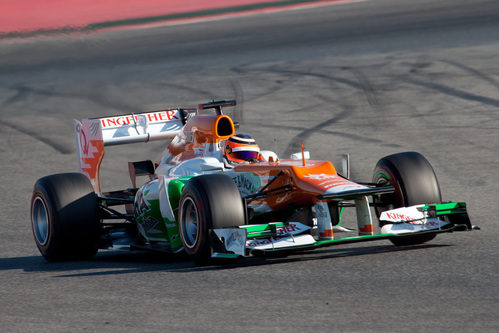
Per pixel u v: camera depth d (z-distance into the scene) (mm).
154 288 20953
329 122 62375
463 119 59312
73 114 78500
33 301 20469
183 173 27219
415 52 99188
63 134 67438
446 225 24031
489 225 29141
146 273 23391
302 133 58625
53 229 27203
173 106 77625
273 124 63156
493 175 41562
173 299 19516
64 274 24516
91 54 127188
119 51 129750
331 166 25047
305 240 22297
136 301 19594
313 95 75750
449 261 22094
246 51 120250
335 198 22578
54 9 138000
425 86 75062
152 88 91125
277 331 16266
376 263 22344
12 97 92312
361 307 17719
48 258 27922
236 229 22281
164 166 29688
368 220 23281
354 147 52281
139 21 180250
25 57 125625
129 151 58031
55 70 112750
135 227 30578
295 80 86125
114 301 19766
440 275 20422
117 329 17109
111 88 94000
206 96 81750
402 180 24172
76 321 18000
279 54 112375
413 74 82500
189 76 98188
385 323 16422
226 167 26797
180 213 24359
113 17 164125
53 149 60969
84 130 32250
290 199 24641
